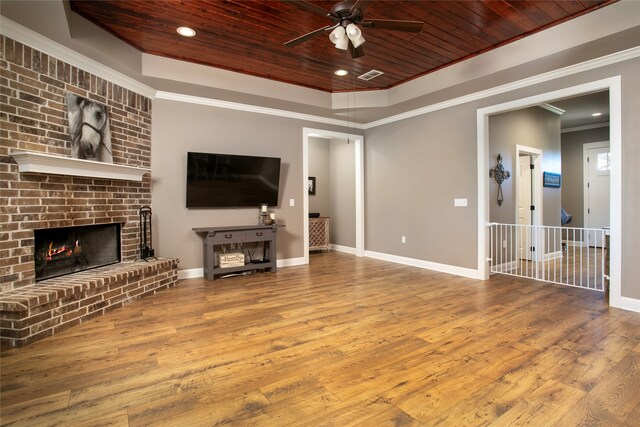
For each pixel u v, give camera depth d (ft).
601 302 11.66
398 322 9.91
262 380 6.79
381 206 20.38
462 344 8.39
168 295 12.76
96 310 10.40
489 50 12.50
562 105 19.98
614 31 9.50
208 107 15.85
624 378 6.77
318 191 24.58
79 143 10.87
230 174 16.21
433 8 9.68
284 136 18.10
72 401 6.08
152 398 6.18
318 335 9.00
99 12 9.81
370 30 11.00
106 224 12.80
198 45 12.07
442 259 16.87
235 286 14.10
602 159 24.47
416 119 17.94
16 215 9.34
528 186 20.40
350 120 20.02
